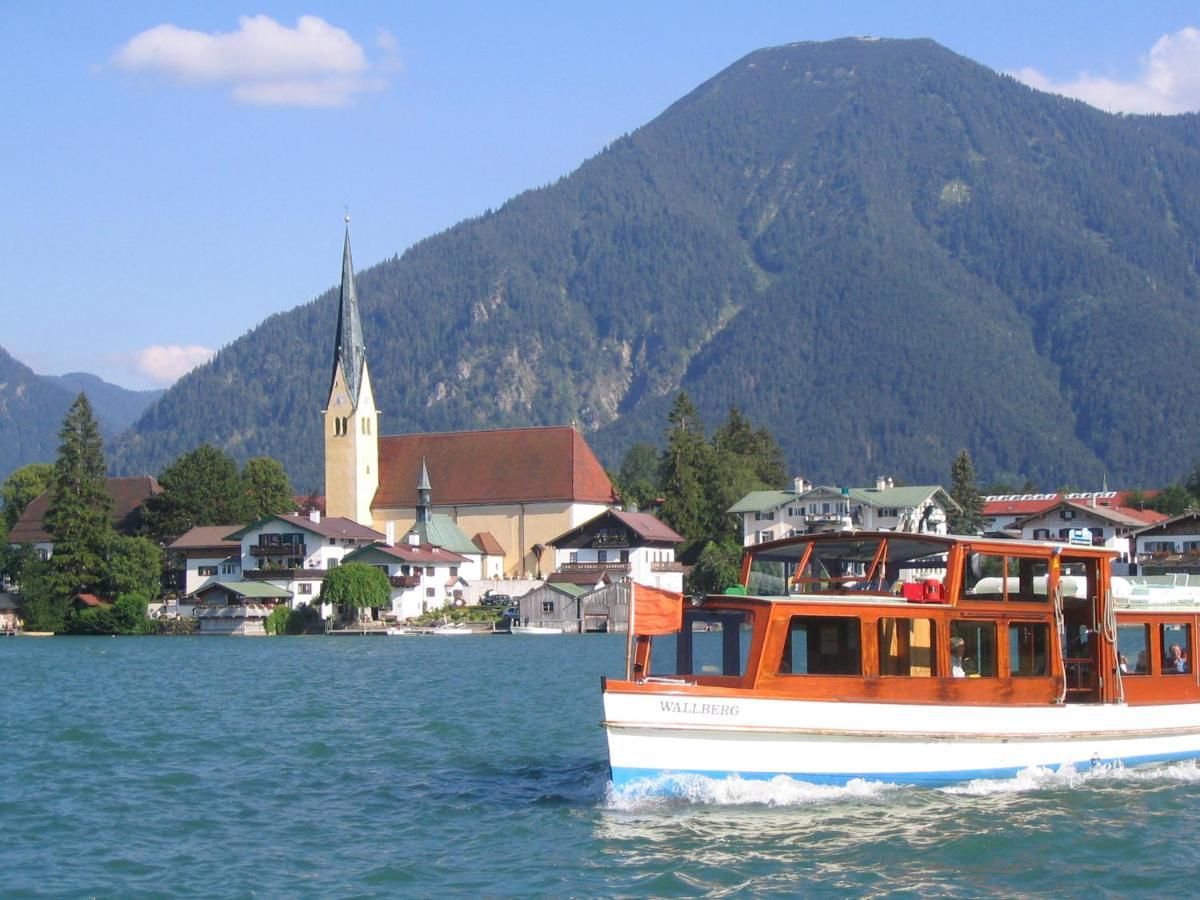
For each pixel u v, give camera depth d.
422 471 191.38
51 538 166.25
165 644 140.00
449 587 177.88
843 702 37.38
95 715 65.12
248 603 162.00
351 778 45.38
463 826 37.47
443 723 59.72
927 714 38.38
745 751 36.78
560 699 70.44
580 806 39.34
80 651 126.06
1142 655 43.41
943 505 194.00
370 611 165.50
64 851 35.34
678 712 36.09
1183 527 142.38
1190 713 43.69
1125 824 35.91
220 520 194.88
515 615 165.50
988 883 31.53
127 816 39.50
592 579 172.12
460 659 107.06
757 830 35.12
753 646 37.22
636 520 180.62
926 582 39.41
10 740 55.56
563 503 195.75
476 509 198.88
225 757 50.31
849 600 38.19
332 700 71.62
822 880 31.64
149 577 167.12
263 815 39.50
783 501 192.50
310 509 197.50
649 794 36.38
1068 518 162.38
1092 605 42.03
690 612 38.56
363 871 33.03
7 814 39.88
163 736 56.47
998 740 39.59
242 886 31.94
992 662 39.81
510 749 51.47
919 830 35.19
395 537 196.12
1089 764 41.34
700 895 30.77
